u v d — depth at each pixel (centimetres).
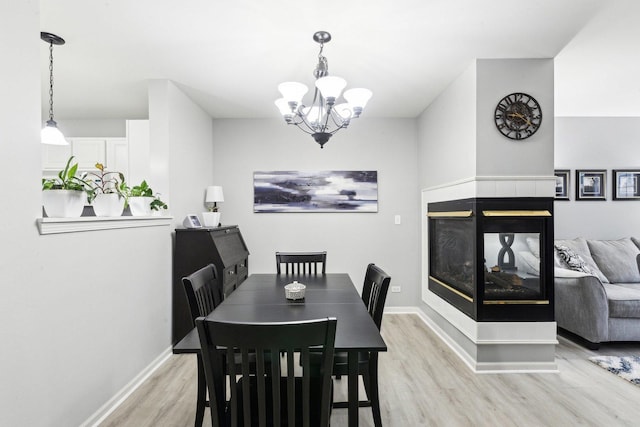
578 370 261
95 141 371
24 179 149
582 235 428
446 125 321
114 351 215
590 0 188
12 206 143
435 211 351
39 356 156
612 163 429
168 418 201
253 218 417
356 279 417
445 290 319
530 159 260
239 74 287
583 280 300
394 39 230
